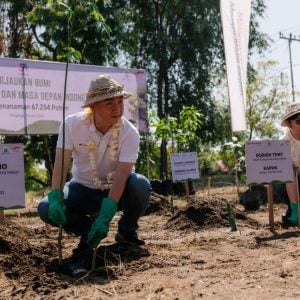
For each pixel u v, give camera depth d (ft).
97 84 10.44
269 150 14.94
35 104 28.35
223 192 39.96
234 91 25.43
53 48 65.87
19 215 26.66
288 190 15.67
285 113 15.70
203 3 70.23
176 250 11.97
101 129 10.77
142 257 11.03
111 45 62.54
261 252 11.42
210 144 74.54
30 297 8.14
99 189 11.43
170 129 36.78
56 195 10.32
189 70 71.10
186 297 7.78
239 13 25.41
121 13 74.18
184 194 36.94
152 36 71.00
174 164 25.85
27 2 57.98
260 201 26.14
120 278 9.29
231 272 9.44
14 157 13.34
